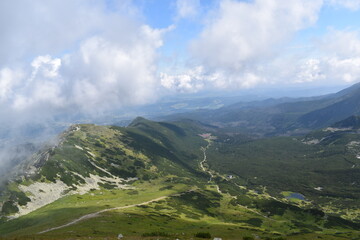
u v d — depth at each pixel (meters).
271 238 91.31
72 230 111.62
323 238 155.50
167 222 164.75
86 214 157.62
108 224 130.50
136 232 118.50
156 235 76.81
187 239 71.56
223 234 134.62
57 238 71.50
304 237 158.25
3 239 69.00
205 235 77.81
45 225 137.50
